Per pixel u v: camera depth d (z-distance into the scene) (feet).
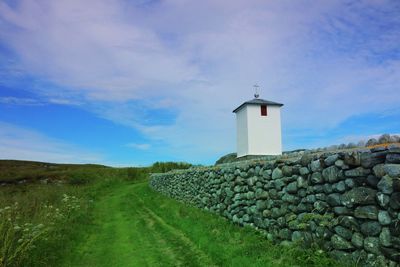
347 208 20.11
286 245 25.77
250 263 22.81
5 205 41.57
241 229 33.45
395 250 16.75
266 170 30.58
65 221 41.24
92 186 100.83
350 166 19.95
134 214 54.19
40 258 27.25
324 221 21.71
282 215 27.55
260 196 31.42
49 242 31.19
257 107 78.74
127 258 30.04
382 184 17.39
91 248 33.99
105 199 77.82
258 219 31.68
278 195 28.25
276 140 78.89
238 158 80.74
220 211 42.37
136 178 129.80
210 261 25.80
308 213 23.77
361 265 18.78
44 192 60.64
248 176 34.42
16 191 69.62
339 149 24.25
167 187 77.61
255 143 77.82
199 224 38.24
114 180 118.73
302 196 24.94
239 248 26.48
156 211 54.80
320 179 22.70
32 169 190.60
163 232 38.19
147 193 85.92
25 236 27.32
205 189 49.32
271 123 79.00
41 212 38.96
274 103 79.36
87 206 58.70
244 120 79.56
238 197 36.50
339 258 20.36
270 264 22.12
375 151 18.22
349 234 19.83
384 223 17.34
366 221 18.66
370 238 18.25
